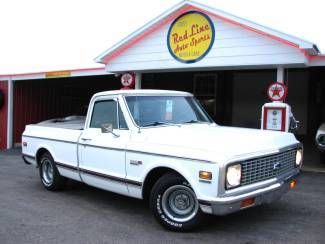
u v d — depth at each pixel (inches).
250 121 679.7
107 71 516.1
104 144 249.6
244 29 402.6
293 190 307.4
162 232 215.6
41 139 318.7
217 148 195.6
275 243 198.1
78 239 207.3
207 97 701.9
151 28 463.8
